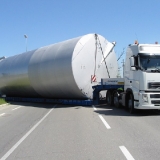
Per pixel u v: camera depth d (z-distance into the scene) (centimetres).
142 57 1320
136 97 1320
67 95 2084
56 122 1161
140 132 873
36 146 725
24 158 611
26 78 2412
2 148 721
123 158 579
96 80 2011
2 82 2922
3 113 1667
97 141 757
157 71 1283
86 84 1938
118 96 1720
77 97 2020
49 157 611
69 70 1856
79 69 1886
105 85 1859
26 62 2444
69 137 827
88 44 1970
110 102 1891
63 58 1925
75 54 1870
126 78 1510
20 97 2911
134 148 665
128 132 877
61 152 651
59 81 1989
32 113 1593
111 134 851
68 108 1797
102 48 2088
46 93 2298
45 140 798
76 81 1859
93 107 1811
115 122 1105
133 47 1417
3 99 2767
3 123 1216
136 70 1330
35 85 2325
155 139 764
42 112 1622
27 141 796
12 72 2661
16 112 1697
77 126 1027
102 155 609
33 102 2622
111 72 2173
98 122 1114
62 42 2153
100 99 2098
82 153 634
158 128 945
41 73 2177
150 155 598
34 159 600
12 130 1010
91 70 1981
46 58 2148
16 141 804
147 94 1261
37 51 2422
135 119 1189
